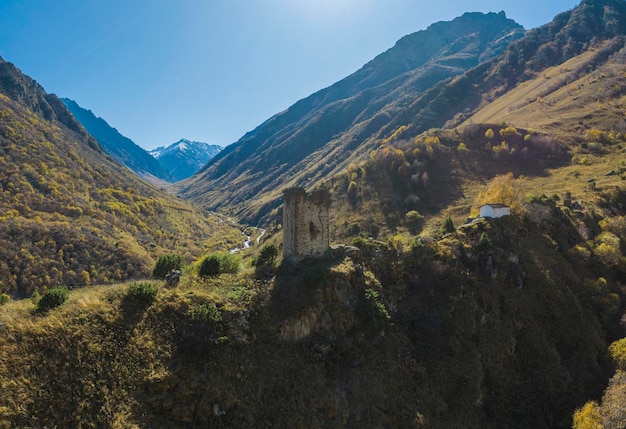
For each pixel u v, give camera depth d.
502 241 49.38
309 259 37.06
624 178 88.44
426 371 34.28
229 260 37.56
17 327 21.72
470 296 41.69
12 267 80.62
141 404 21.34
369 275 38.53
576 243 57.41
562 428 35.06
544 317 43.78
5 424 17.53
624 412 32.41
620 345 41.44
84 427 19.31
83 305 24.80
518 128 138.12
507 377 37.69
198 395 23.33
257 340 28.25
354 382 29.52
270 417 24.78
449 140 134.12
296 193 36.00
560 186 92.88
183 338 25.38
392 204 107.00
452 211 96.62
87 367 21.55
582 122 139.88
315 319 31.27
